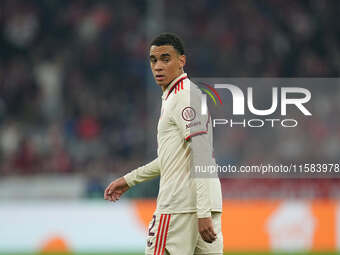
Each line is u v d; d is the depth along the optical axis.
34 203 39.59
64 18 66.94
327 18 67.69
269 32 66.75
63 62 64.06
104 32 66.19
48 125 58.06
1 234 39.25
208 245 16.08
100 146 56.88
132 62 64.94
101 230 39.00
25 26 66.19
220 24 66.88
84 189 44.47
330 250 37.94
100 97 61.59
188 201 15.75
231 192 39.50
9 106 60.31
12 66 63.47
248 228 38.47
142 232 38.72
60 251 38.91
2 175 50.91
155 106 56.41
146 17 67.44
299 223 38.28
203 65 64.50
